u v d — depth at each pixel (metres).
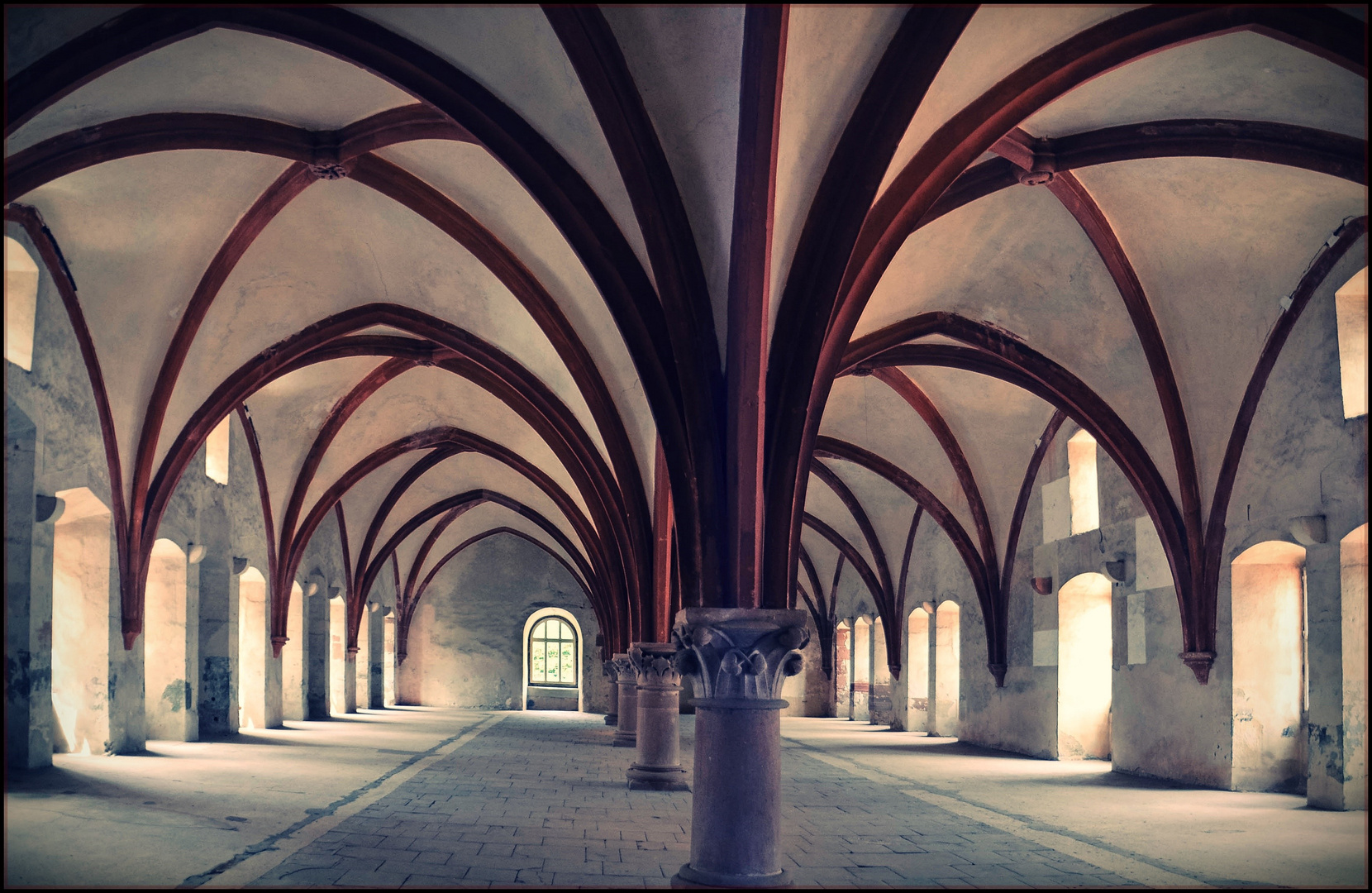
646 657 12.41
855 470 21.73
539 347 13.33
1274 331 11.34
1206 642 12.65
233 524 17.28
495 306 13.02
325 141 9.62
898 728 23.81
